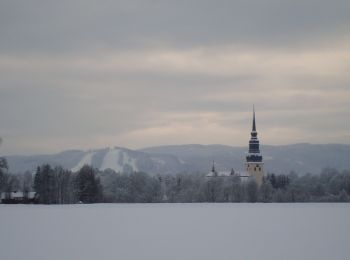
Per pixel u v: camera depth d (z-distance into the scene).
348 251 99.12
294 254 95.62
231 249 103.25
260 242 115.00
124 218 192.38
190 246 108.38
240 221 180.50
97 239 121.50
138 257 92.75
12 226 154.75
